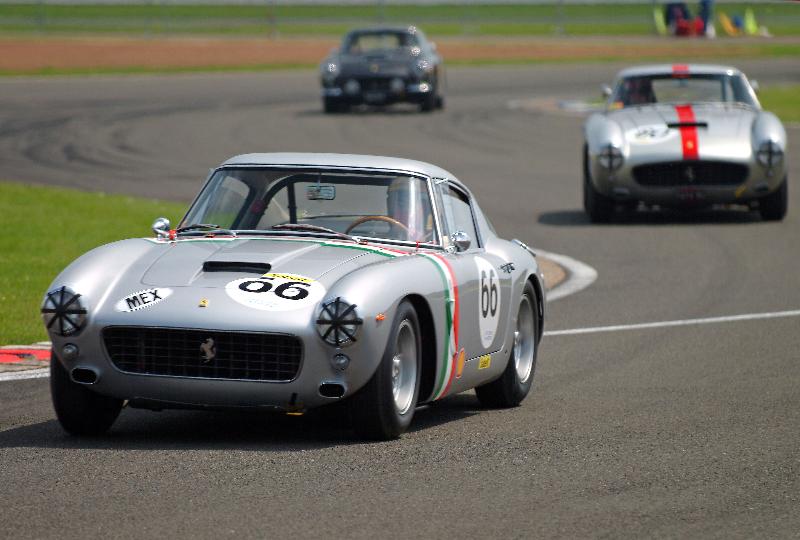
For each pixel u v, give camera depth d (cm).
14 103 11388
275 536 1917
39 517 2002
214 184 2922
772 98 12638
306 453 2450
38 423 2756
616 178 6284
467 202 3091
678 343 3866
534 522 2019
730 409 2972
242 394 2459
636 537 1955
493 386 3014
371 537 1920
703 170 6259
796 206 6950
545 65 16200
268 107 11631
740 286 4862
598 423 2816
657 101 6606
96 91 12562
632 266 5322
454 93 13250
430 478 2278
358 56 11256
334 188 2862
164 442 2558
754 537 1973
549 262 5434
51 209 6156
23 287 4422
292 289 2497
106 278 2573
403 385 2598
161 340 2478
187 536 1911
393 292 2500
